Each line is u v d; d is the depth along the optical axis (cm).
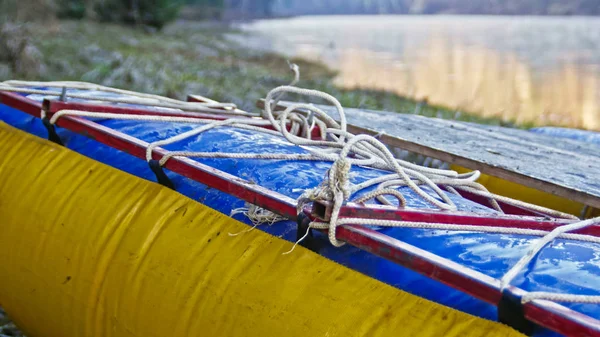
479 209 251
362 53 2753
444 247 212
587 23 6159
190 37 2252
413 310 194
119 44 1556
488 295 182
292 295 211
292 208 218
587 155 434
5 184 305
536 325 183
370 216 211
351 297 203
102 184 278
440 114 1063
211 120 309
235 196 236
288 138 268
